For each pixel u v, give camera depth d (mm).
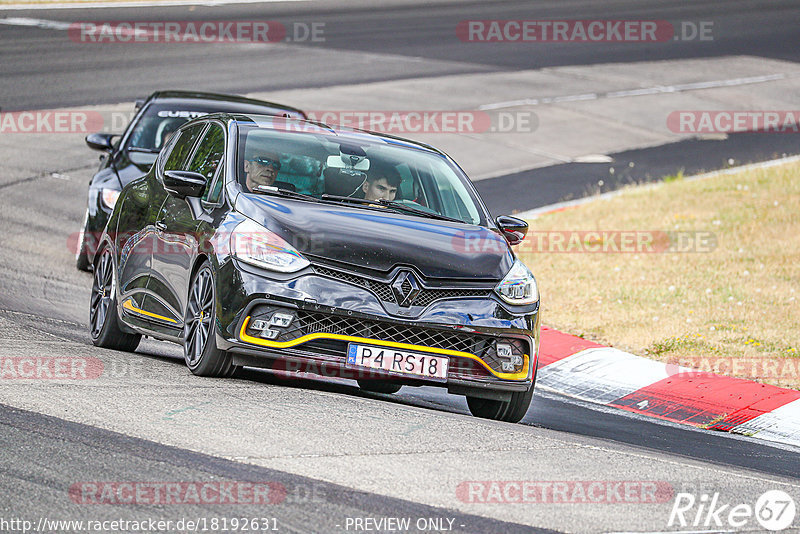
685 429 31062
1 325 33156
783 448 29375
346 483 18250
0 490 16828
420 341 25000
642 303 46031
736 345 39688
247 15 143750
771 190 68688
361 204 27906
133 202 32656
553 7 156625
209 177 28891
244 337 24750
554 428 28469
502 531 16594
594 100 100625
